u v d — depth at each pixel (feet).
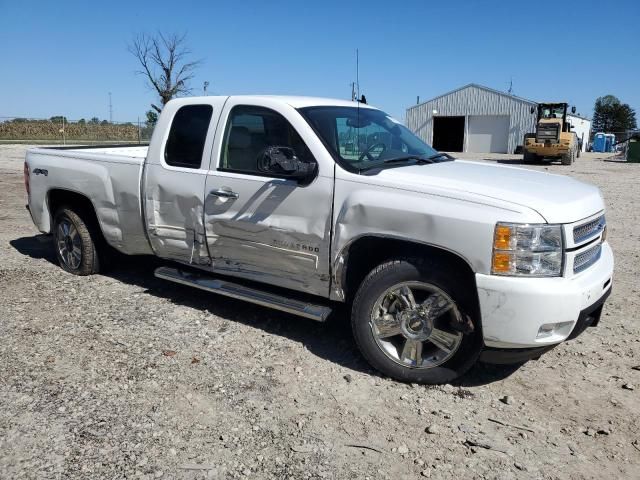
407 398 11.91
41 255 22.61
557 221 11.13
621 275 20.76
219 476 9.39
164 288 18.42
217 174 14.78
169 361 13.32
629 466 9.81
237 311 16.48
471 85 143.33
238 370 12.96
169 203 15.85
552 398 12.00
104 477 9.28
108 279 19.34
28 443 10.11
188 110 15.84
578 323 11.49
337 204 12.84
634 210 37.19
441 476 9.50
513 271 10.99
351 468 9.66
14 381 12.27
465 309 11.71
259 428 10.74
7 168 57.62
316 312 13.37
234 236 14.60
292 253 13.65
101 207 17.84
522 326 10.99
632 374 13.03
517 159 109.19
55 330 14.98
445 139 151.43
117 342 14.29
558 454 10.13
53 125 130.82
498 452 10.15
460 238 11.30
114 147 22.71
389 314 12.53
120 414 11.09
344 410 11.41
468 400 11.90
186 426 10.75
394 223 11.99
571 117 158.81
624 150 128.67
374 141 14.79
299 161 13.35
